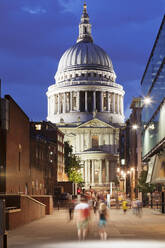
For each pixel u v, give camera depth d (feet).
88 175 640.17
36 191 272.72
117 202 256.11
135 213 183.42
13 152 167.02
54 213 213.05
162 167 204.23
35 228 121.49
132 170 347.77
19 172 182.39
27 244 83.46
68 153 527.40
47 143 331.98
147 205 261.85
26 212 139.85
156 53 203.31
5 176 151.94
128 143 406.82
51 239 92.12
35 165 271.49
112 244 82.48
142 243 83.92
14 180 170.19
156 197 231.30
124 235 99.91
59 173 438.40
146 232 107.04
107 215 91.56
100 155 638.94
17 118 174.70
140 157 317.63
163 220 151.23
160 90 189.47
